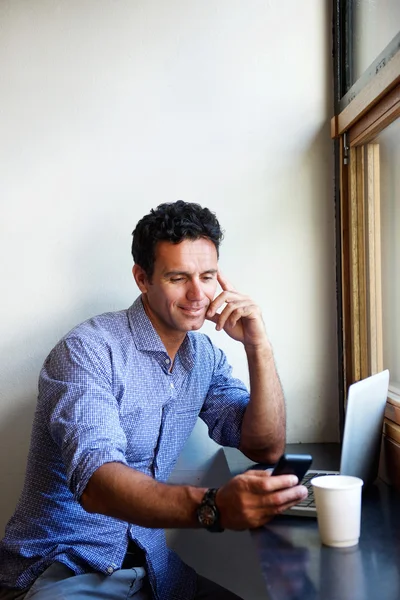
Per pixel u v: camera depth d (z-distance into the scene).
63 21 1.99
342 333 2.02
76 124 2.00
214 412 1.76
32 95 1.99
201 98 2.02
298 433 2.08
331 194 2.04
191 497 1.11
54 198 2.00
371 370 1.92
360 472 1.46
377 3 1.69
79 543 1.50
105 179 2.01
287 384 2.06
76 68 2.00
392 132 1.72
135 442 1.59
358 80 1.80
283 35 2.02
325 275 2.05
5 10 1.99
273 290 2.04
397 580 1.02
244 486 1.05
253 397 1.67
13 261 2.00
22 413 2.01
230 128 2.02
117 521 1.52
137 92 2.01
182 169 2.02
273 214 2.04
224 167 2.03
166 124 2.01
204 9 2.01
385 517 1.33
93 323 1.61
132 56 2.00
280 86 2.03
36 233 2.00
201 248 1.54
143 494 1.13
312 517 1.33
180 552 2.06
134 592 1.51
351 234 1.95
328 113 2.03
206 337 1.84
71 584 1.42
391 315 1.79
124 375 1.55
